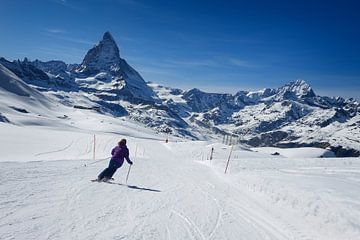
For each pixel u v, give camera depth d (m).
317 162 32.28
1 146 51.62
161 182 17.44
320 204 11.70
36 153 47.84
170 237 8.74
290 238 9.80
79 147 57.78
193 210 11.89
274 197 14.41
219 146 71.19
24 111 199.62
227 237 9.38
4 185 11.91
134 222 9.59
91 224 8.91
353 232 9.41
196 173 23.12
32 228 8.06
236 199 14.75
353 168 26.52
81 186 13.35
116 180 16.45
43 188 12.16
